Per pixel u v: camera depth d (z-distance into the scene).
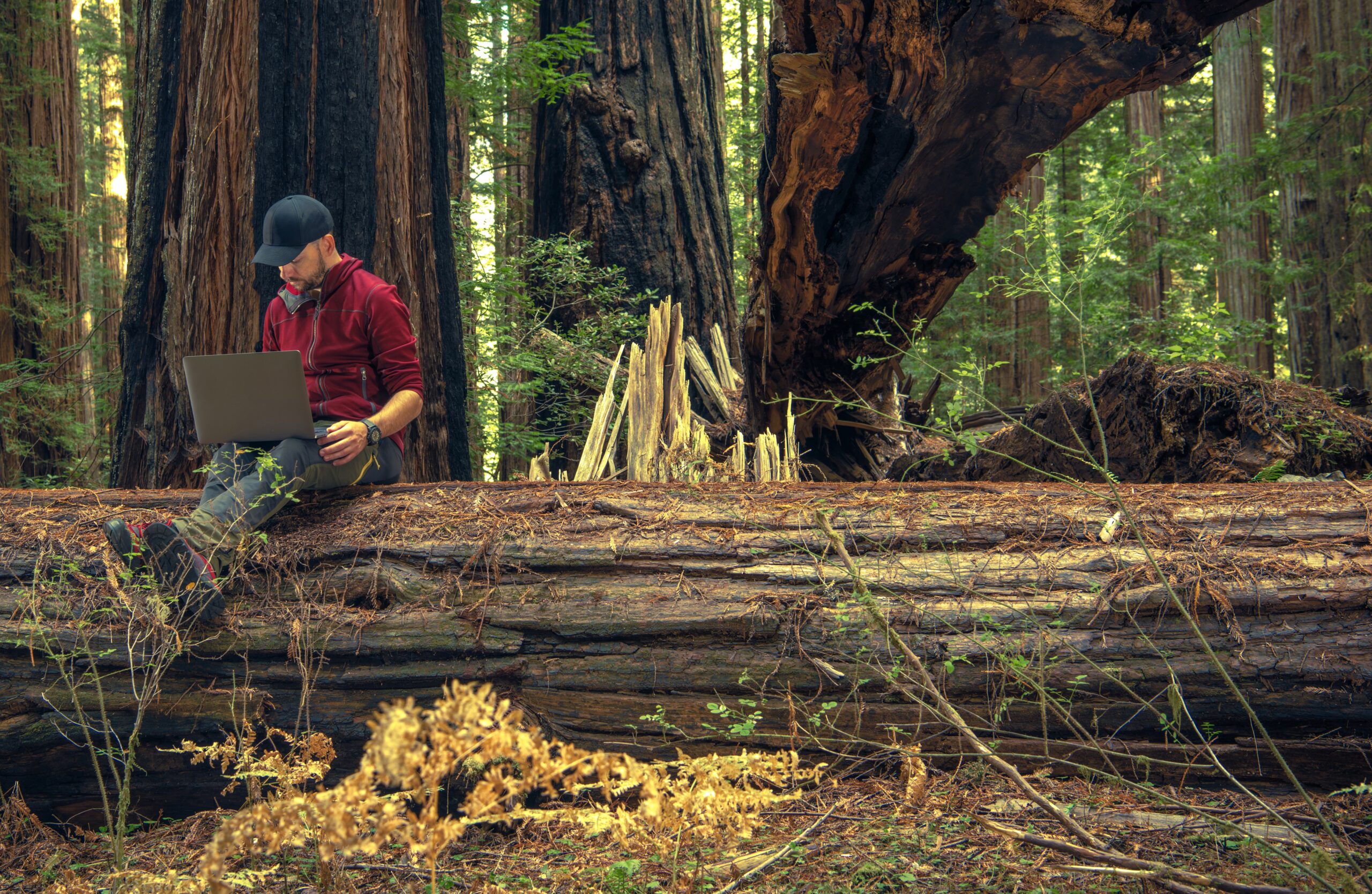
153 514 3.12
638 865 2.23
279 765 2.39
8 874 2.50
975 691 2.59
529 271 8.45
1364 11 9.37
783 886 2.12
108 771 2.74
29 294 7.89
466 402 5.09
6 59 8.18
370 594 2.84
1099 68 4.26
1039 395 12.77
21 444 7.63
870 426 6.79
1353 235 9.45
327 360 3.24
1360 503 2.87
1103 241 2.69
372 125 4.54
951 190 5.03
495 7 8.27
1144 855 2.17
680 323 5.21
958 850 2.25
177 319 4.40
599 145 9.59
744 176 15.08
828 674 2.64
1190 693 2.52
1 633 2.72
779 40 4.38
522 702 2.72
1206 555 2.69
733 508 3.03
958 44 4.09
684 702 2.67
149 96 4.62
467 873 2.33
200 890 2.04
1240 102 13.48
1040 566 2.74
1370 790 2.26
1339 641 2.50
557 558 2.85
